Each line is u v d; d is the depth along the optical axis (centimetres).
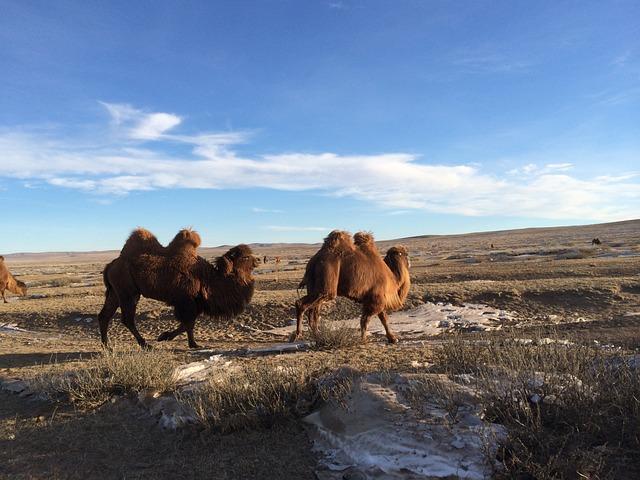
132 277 1174
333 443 562
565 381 578
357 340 1109
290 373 720
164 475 543
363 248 1140
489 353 764
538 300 1959
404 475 465
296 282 3080
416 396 586
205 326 1828
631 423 500
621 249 5006
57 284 4284
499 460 469
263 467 542
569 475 434
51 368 945
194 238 1200
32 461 589
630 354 802
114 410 720
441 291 2100
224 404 658
